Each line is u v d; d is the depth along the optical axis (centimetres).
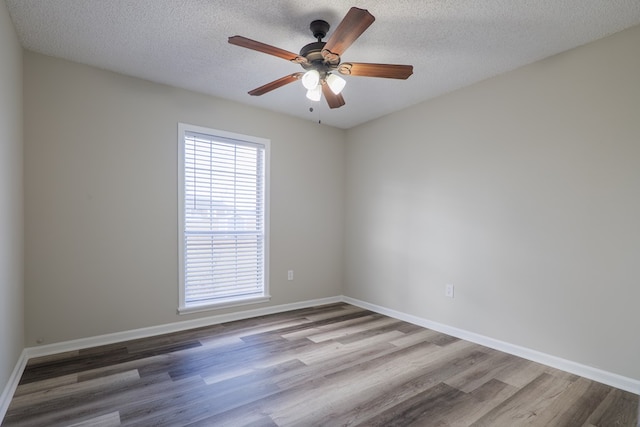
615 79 229
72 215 277
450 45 246
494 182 296
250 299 376
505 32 229
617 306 229
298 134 415
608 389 225
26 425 179
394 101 358
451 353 283
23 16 213
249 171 379
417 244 363
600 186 236
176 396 210
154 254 316
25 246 257
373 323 363
